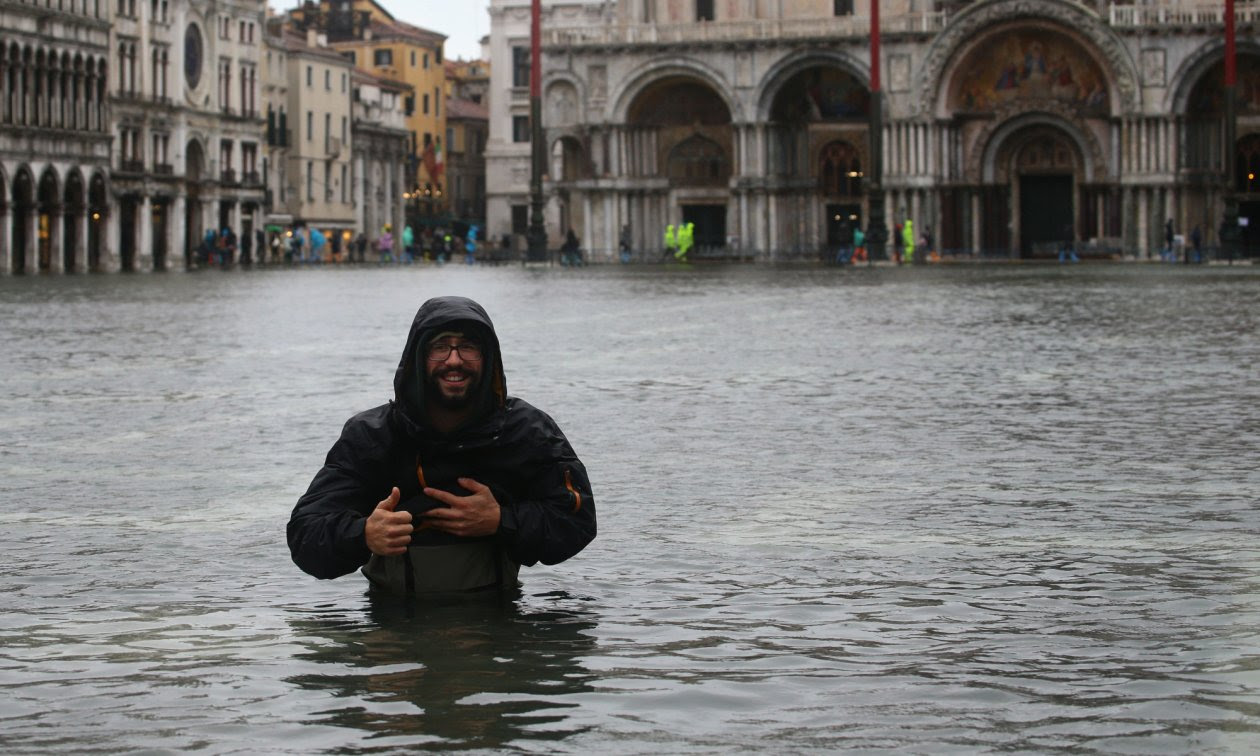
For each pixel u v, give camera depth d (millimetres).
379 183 140750
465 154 160000
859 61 105750
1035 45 103875
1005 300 46875
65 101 93062
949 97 105000
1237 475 14875
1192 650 8828
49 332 35062
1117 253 101875
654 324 37031
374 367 26250
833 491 14203
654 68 109375
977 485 14477
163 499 13961
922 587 10445
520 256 109750
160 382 23875
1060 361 26469
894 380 23766
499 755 7195
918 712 7781
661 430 18328
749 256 108188
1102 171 103312
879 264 93750
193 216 108500
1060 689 8125
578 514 10289
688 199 111875
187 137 106125
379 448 10125
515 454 10203
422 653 8836
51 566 11180
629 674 8453
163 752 7262
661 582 10594
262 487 14578
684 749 7266
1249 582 10508
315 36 130375
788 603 10008
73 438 17828
